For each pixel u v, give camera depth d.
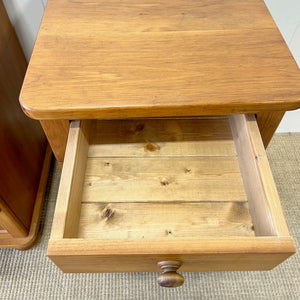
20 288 0.85
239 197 0.67
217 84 0.56
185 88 0.55
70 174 0.57
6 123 0.76
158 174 0.69
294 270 0.88
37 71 0.57
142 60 0.59
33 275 0.87
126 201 0.65
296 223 0.97
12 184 0.78
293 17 0.89
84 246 0.49
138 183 0.68
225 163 0.71
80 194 0.64
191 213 0.64
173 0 0.71
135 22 0.66
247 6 0.69
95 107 0.53
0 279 0.86
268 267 0.58
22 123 0.88
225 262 0.54
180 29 0.65
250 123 0.62
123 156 0.72
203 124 0.78
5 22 0.80
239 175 0.70
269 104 0.54
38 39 0.62
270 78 0.56
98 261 0.51
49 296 0.83
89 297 0.83
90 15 0.67
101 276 0.87
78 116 0.54
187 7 0.69
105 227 0.62
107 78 0.56
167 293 0.84
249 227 0.63
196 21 0.66
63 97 0.54
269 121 0.66
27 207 0.88
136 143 0.74
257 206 0.60
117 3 0.70
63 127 0.64
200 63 0.59
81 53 0.60
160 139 0.75
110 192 0.66
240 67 0.58
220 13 0.68
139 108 0.53
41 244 0.92
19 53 0.90
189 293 0.84
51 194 1.02
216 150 0.73
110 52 0.60
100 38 0.63
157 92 0.54
